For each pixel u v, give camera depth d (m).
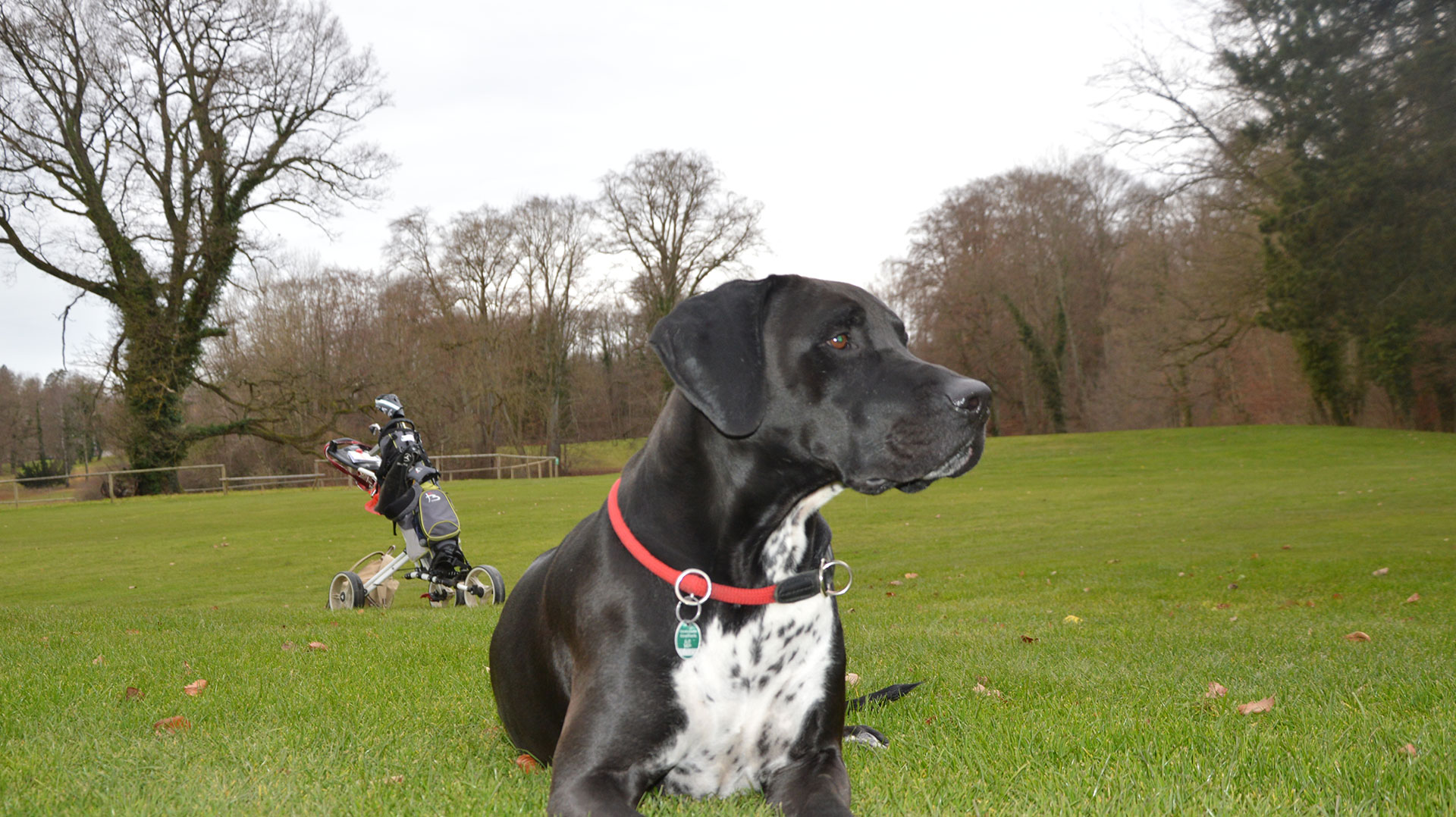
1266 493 18.28
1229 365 40.00
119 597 11.16
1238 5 18.02
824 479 2.35
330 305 40.88
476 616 7.55
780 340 2.33
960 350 46.88
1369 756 2.82
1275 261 20.08
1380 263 17.64
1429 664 5.02
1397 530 12.75
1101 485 21.81
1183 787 2.56
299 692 4.25
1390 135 16.30
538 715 2.90
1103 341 46.12
